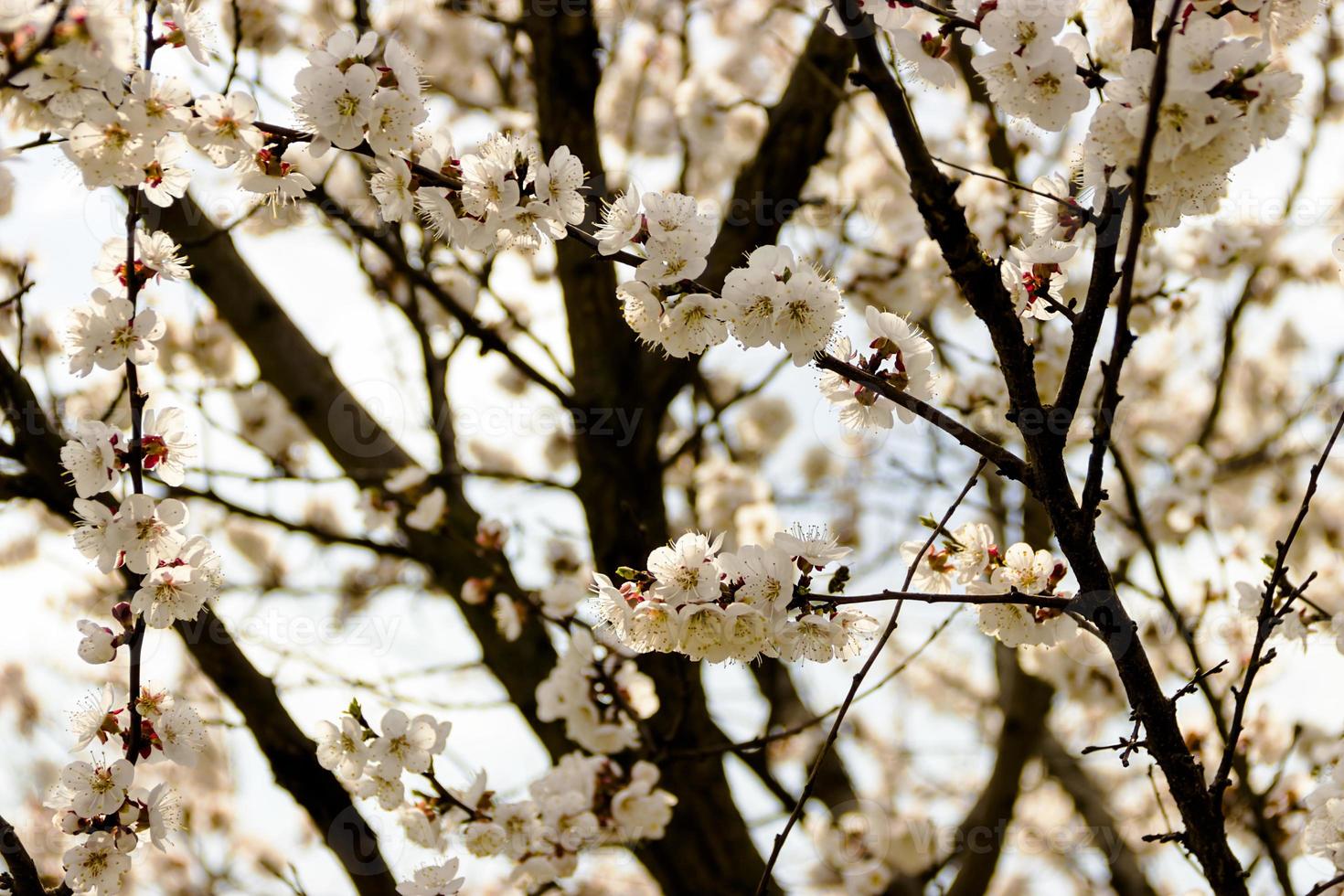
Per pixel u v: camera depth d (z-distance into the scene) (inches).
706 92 240.2
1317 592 178.1
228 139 86.5
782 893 178.1
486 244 87.3
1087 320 72.6
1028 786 251.6
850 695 84.0
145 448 90.4
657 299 83.0
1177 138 68.1
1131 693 81.3
